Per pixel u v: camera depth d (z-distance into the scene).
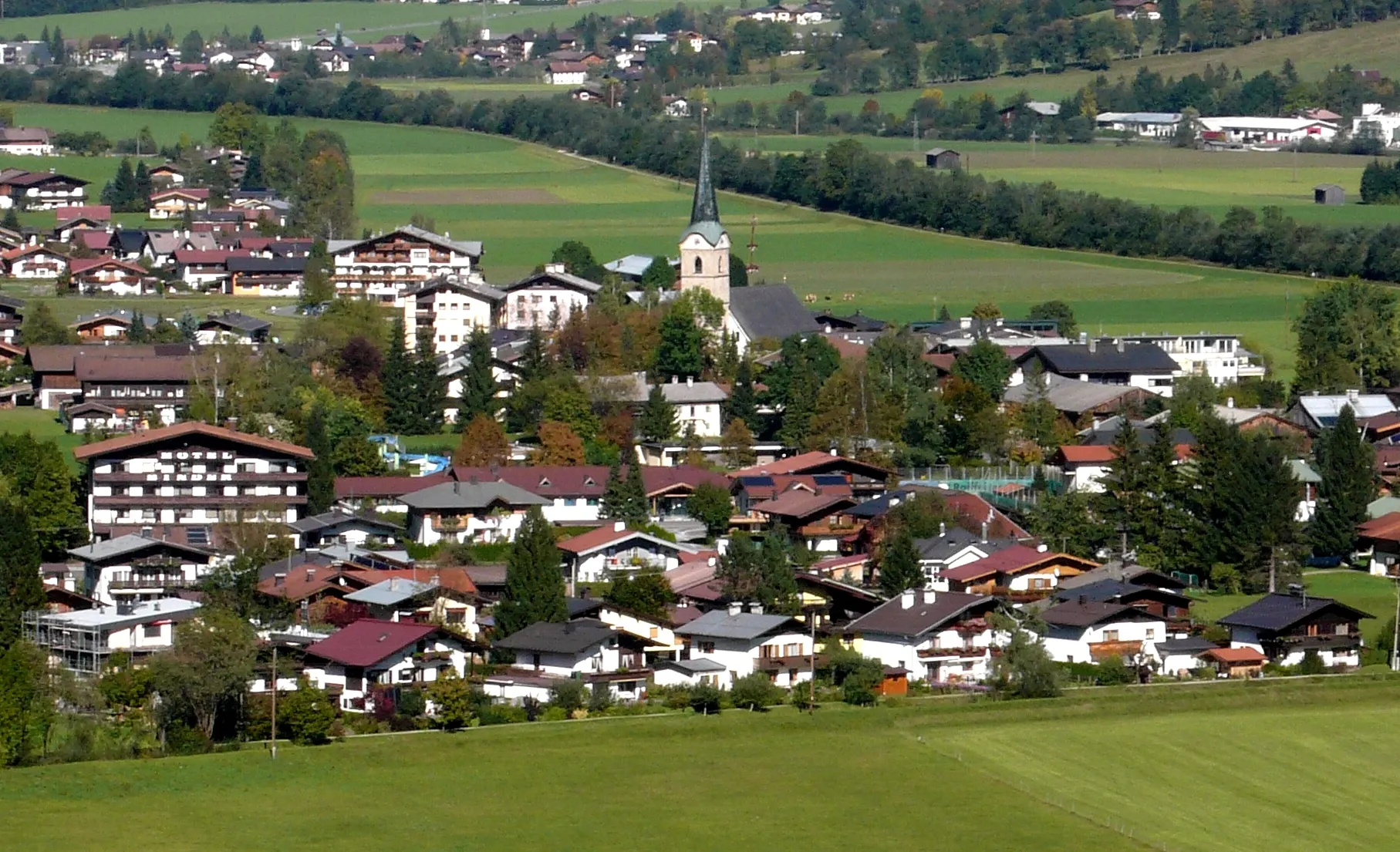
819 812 187.25
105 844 176.38
